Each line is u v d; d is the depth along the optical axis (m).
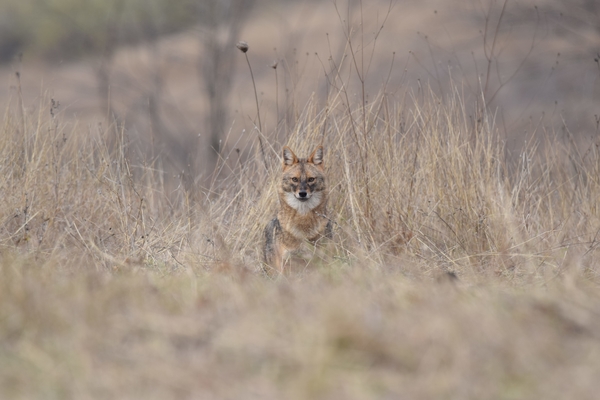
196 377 6.92
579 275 11.02
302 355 7.12
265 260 14.32
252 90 45.84
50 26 51.12
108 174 15.99
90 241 12.96
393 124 15.89
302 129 16.16
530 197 15.04
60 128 16.84
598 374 6.80
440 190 14.64
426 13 50.44
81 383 6.90
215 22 39.00
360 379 6.86
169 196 17.45
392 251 13.92
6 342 7.66
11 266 9.95
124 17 45.06
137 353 7.38
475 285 10.31
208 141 35.59
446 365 6.95
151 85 42.69
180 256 13.36
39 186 14.89
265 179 16.08
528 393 6.60
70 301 8.48
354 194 14.51
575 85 38.09
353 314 7.74
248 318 8.05
